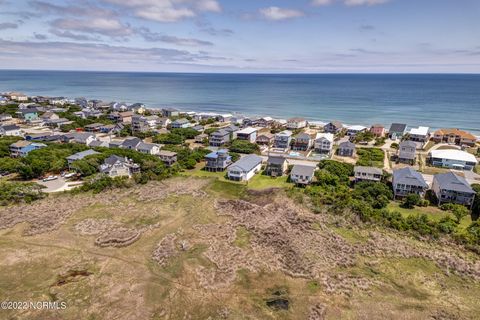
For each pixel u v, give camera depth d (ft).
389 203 161.99
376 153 252.62
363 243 125.08
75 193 170.09
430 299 96.07
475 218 145.48
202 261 113.50
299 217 145.48
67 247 121.08
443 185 158.61
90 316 88.33
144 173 194.90
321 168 203.21
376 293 98.22
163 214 150.30
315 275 105.70
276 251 119.75
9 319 86.33
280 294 97.35
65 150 224.53
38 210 150.00
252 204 161.27
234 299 95.25
